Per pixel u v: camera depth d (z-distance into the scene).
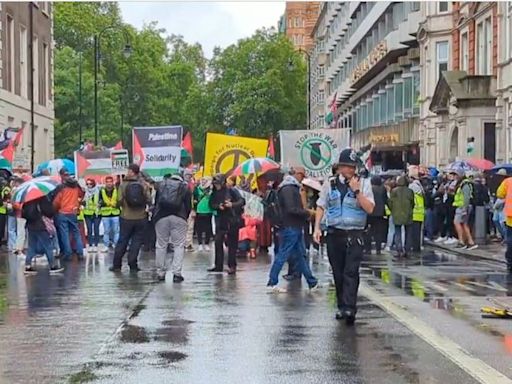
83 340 10.09
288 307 12.62
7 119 41.69
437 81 46.47
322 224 11.46
